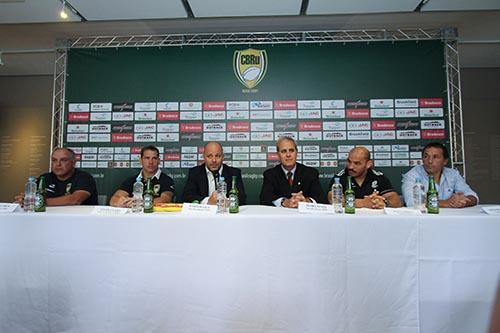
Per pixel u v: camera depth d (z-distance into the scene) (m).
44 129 4.00
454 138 3.07
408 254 1.31
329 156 3.03
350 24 3.05
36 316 1.35
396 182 2.98
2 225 1.38
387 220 1.32
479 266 1.30
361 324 1.30
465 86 3.84
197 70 3.13
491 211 1.44
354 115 3.05
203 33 3.19
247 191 3.04
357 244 1.31
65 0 2.63
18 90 4.05
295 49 3.10
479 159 3.77
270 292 1.31
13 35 3.21
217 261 1.32
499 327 0.49
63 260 1.35
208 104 3.10
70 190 2.41
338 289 1.31
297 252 1.32
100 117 3.14
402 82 3.05
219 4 2.69
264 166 3.05
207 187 2.55
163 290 1.32
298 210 1.53
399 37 3.17
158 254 1.33
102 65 3.18
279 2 2.67
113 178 3.11
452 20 2.96
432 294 1.30
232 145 3.07
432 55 3.06
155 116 3.12
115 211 1.47
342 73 3.08
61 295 1.35
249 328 1.31
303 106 3.07
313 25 3.08
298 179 2.44
